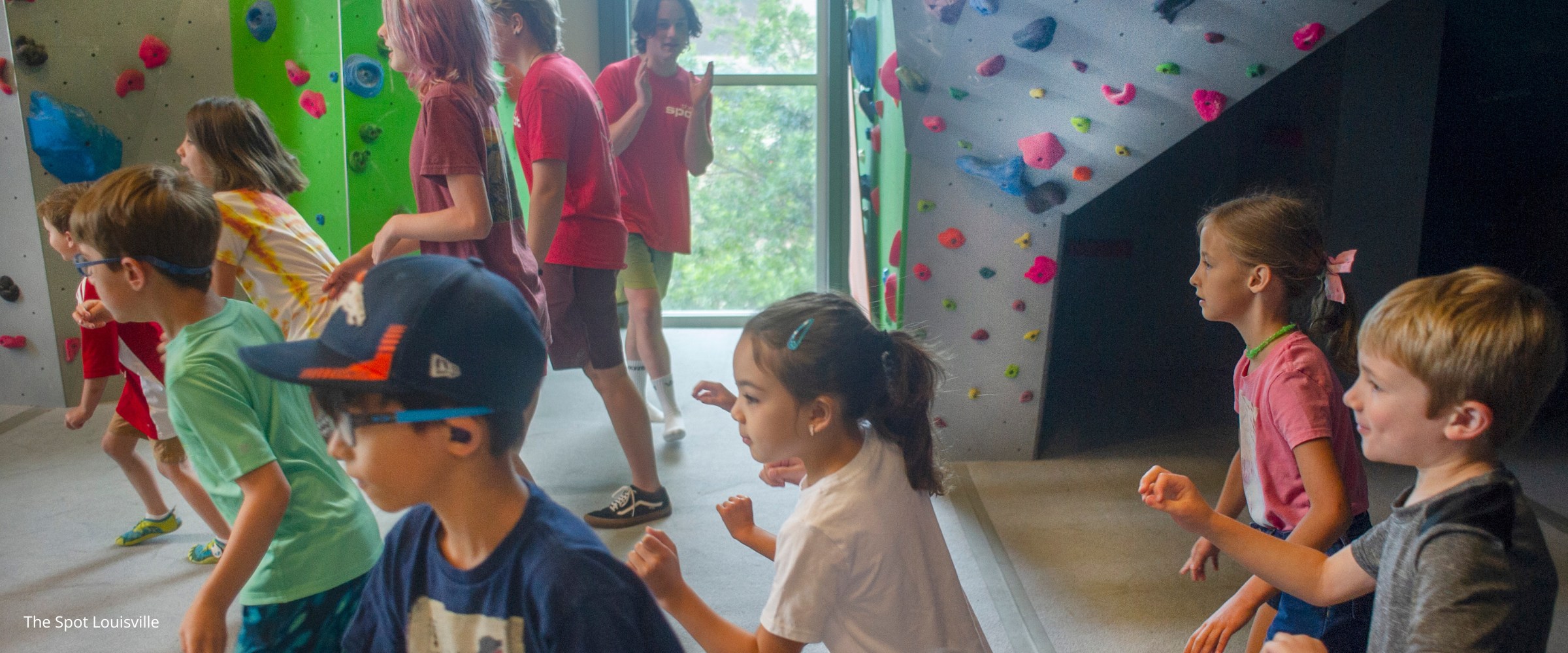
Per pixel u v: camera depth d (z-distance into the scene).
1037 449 2.99
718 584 2.15
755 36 4.84
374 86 3.07
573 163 2.20
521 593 0.81
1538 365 0.85
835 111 4.83
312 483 1.27
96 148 3.32
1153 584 2.14
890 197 3.06
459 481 0.81
